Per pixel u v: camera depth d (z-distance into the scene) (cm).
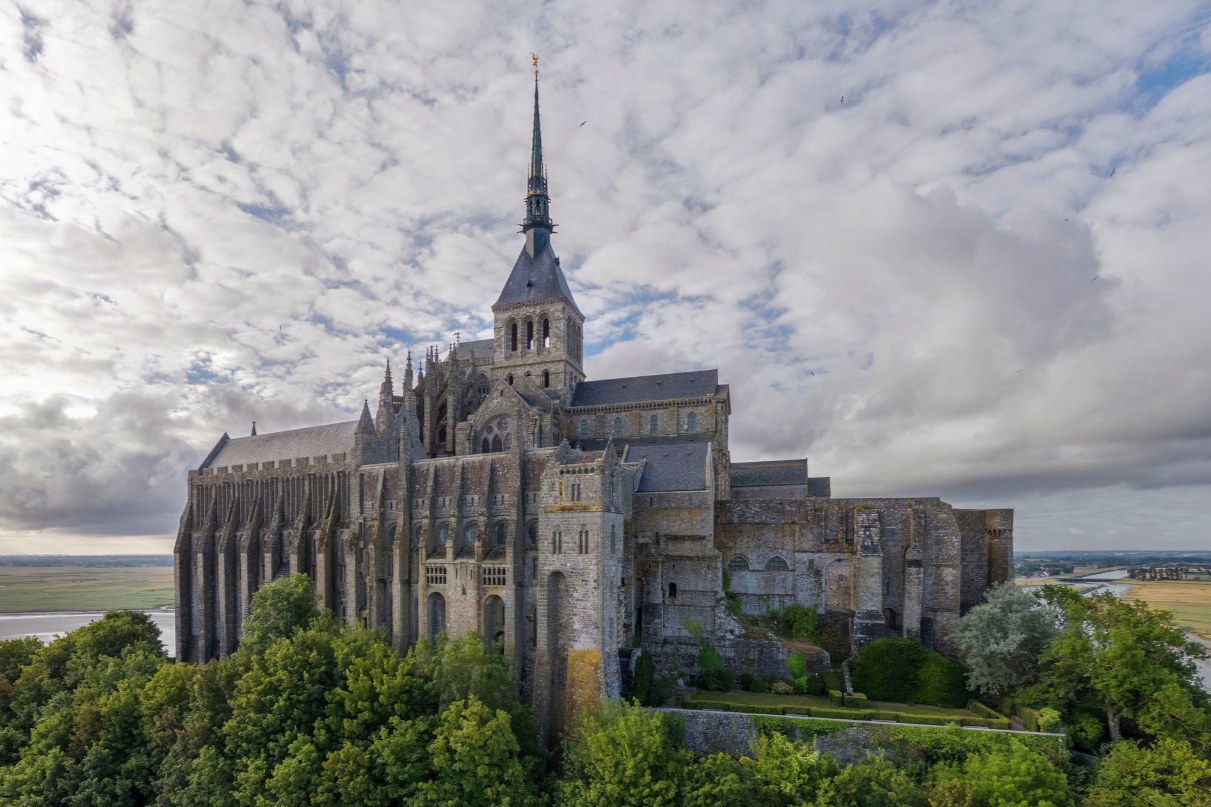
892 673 7656
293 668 6594
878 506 8744
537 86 12712
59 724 7294
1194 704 6425
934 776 5956
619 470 7875
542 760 6612
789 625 8688
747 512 9100
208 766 6159
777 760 5684
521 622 7850
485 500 8331
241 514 11206
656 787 5441
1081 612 6919
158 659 8650
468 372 12038
